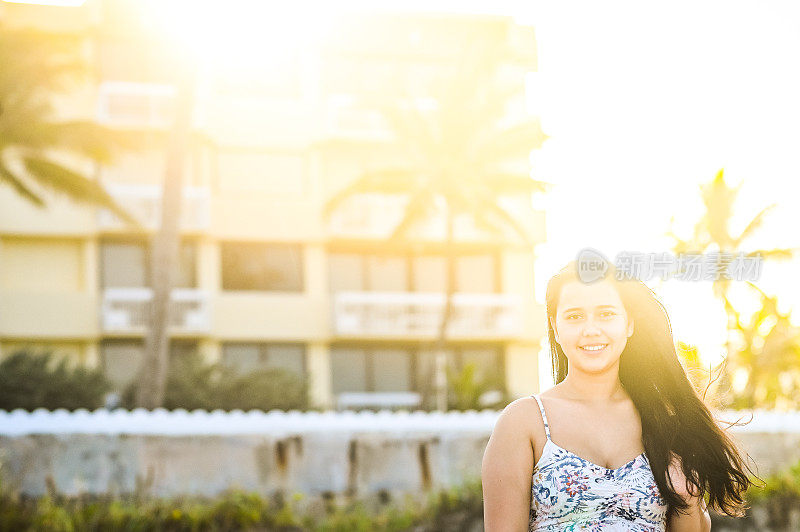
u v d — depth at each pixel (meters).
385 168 35.22
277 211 36.66
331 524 18.78
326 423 19.75
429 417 20.11
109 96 35.47
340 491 19.58
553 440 2.92
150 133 35.59
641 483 2.89
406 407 36.41
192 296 35.22
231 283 36.47
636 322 3.04
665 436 2.96
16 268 34.47
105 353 35.12
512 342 38.44
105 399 29.84
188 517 18.12
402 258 38.19
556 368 3.18
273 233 36.53
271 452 19.48
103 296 34.59
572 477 2.87
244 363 36.38
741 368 44.44
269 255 36.88
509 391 35.28
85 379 29.44
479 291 38.72
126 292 34.69
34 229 34.31
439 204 37.41
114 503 18.30
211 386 30.62
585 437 2.92
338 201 34.84
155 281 29.72
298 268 37.09
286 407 31.08
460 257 38.69
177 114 30.92
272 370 31.73
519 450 2.91
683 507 2.94
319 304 36.91
